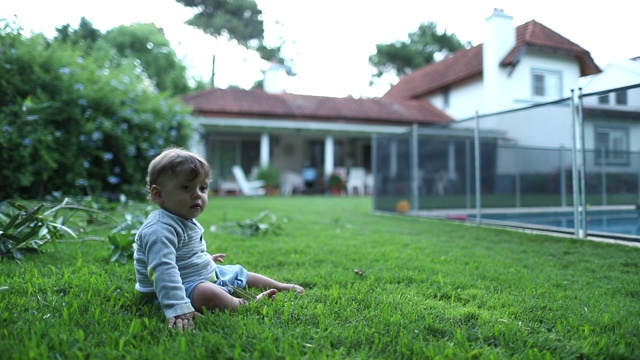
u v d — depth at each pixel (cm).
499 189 694
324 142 1925
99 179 700
